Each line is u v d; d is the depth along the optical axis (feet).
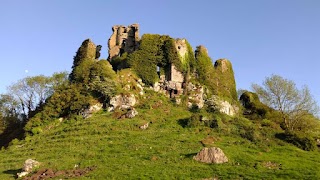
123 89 269.85
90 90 267.59
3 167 171.94
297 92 259.19
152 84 299.58
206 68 323.98
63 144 197.36
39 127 245.04
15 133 273.54
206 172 134.62
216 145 181.47
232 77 339.16
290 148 187.01
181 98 285.02
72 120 244.83
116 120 231.91
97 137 202.90
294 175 130.11
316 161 162.40
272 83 268.21
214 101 270.26
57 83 325.83
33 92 321.32
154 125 225.76
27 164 153.69
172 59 309.01
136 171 137.39
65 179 133.18
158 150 170.60
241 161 151.12
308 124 250.37
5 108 308.60
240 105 313.73
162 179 126.93
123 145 183.21
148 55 310.24
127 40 347.15
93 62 304.91
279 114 269.44
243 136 204.54
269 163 150.41
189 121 222.69
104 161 156.35
